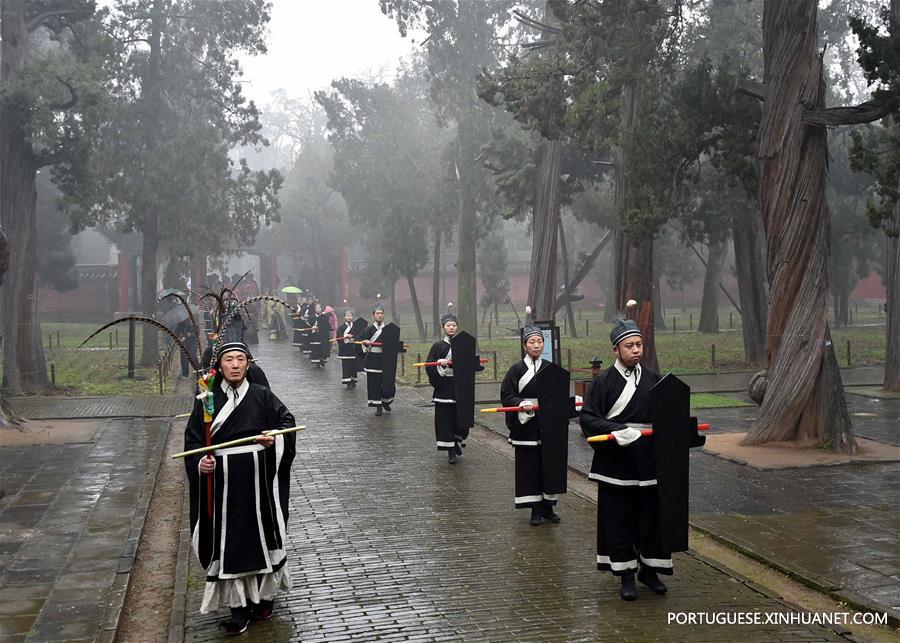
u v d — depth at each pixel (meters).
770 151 14.45
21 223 22.70
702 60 16.56
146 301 30.58
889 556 8.49
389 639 6.46
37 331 23.12
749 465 12.91
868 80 14.30
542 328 18.36
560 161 27.64
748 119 16.33
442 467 13.16
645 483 7.23
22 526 9.98
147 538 9.68
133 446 15.09
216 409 6.79
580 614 6.95
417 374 25.23
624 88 19.11
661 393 7.12
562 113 19.81
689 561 8.47
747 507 10.50
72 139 23.19
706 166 28.73
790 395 14.24
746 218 29.84
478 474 12.64
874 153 14.84
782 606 7.13
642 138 17.31
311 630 6.68
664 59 20.09
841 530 9.44
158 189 29.61
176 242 31.00
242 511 6.65
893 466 12.91
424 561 8.44
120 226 31.28
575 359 31.09
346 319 24.03
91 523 10.10
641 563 7.58
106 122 28.55
